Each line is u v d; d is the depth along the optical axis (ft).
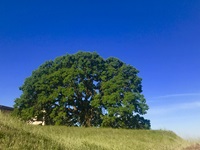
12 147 37.09
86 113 155.74
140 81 160.76
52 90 151.23
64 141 51.60
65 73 151.94
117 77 153.79
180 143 94.73
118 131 101.71
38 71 161.48
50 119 153.07
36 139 44.70
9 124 47.06
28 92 155.84
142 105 149.79
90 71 157.17
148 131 112.68
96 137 81.66
